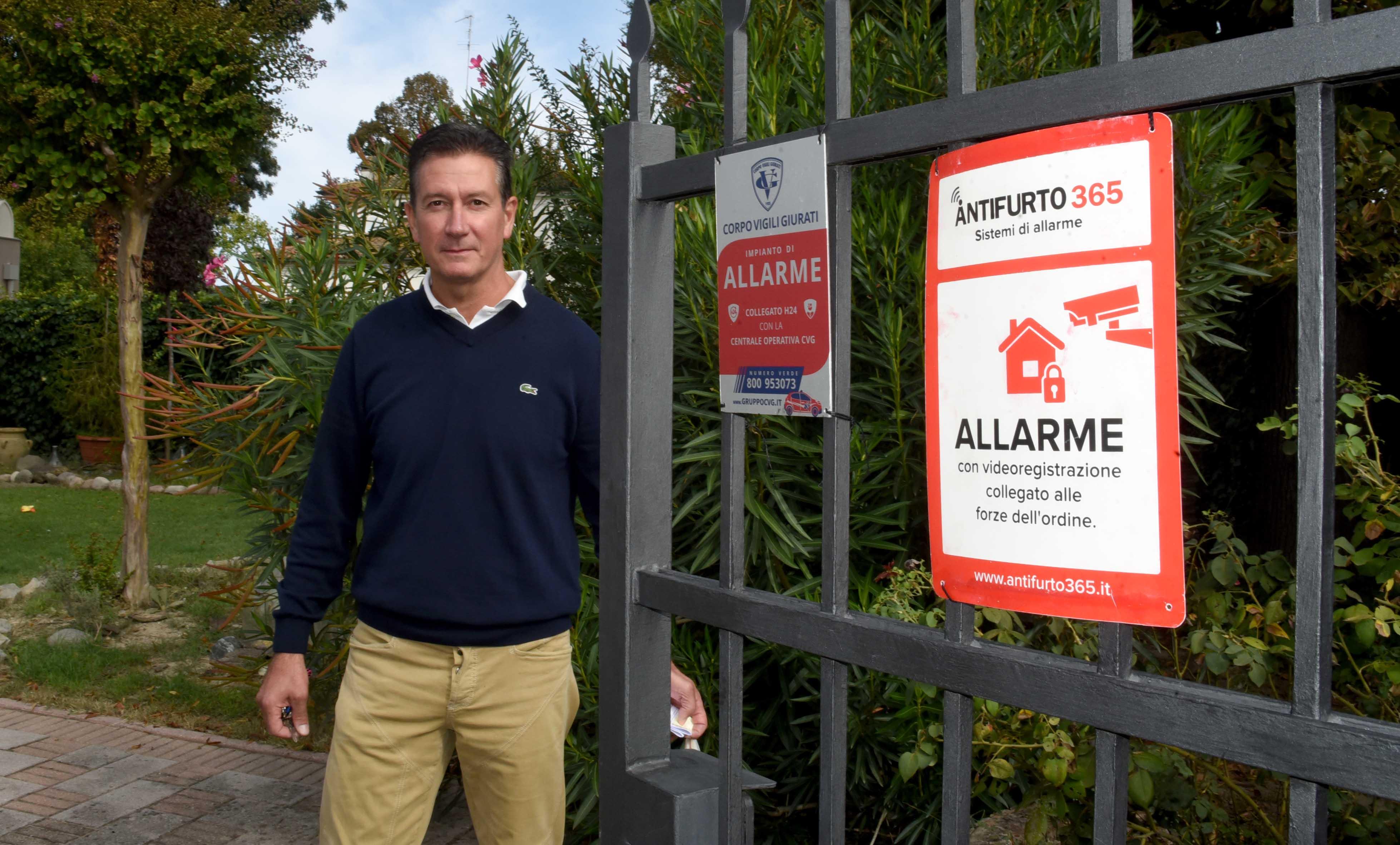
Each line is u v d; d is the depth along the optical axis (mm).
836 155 1160
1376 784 787
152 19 5398
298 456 3088
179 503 9875
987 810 2617
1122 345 925
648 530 1479
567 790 2658
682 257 2645
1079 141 945
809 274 1200
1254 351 4000
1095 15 2795
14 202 5910
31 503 10094
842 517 1186
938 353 1052
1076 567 955
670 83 3283
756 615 1270
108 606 5652
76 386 12297
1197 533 3211
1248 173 2686
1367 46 791
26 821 3383
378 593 1947
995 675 1012
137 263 6035
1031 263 975
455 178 1918
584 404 2025
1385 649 2273
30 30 5277
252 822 3389
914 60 2781
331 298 3256
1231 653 2102
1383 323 3717
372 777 1956
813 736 2664
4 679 4848
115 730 4207
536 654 1974
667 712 1507
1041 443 972
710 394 2564
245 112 5824
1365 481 2240
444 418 1938
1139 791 2053
